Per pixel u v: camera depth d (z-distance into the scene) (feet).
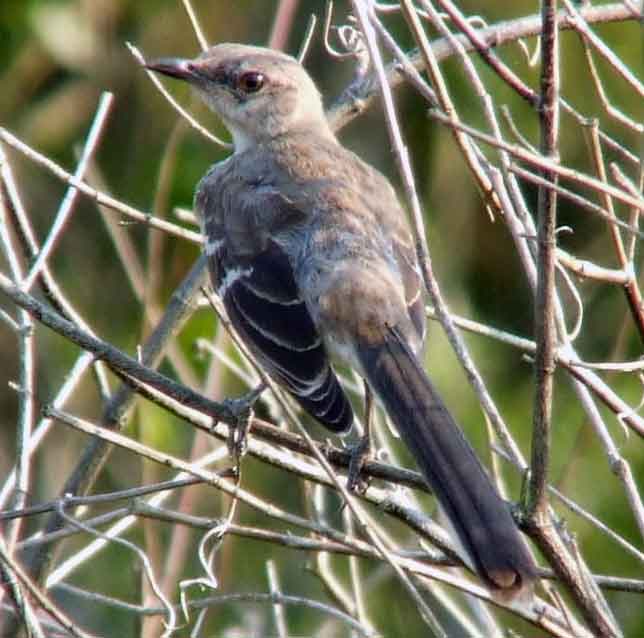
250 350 31.86
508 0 50.34
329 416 29.63
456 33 36.86
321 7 52.80
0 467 50.57
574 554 26.91
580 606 26.25
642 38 49.34
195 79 38.22
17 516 27.43
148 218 31.83
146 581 34.68
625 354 47.03
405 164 26.78
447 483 26.50
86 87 53.16
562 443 45.24
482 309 51.70
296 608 43.37
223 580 40.27
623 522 44.32
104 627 44.75
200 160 50.11
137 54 35.19
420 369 29.58
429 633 42.01
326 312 30.63
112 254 51.75
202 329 43.91
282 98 37.52
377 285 30.73
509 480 45.85
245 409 29.40
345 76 51.78
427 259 26.71
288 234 32.83
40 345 49.03
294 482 47.26
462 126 23.47
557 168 23.88
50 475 48.26
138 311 45.96
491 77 48.52
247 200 33.91
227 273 33.30
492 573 24.75
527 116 48.24
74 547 44.86
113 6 53.36
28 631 26.89
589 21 33.78
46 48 51.88
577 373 27.58
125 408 33.96
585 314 47.98
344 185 33.65
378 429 32.58
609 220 24.67
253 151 35.94
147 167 50.96
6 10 51.70
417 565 27.20
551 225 24.91
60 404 30.81
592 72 28.99
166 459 27.53
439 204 51.75
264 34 53.31
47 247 30.42
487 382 49.32
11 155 52.49
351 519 31.83
